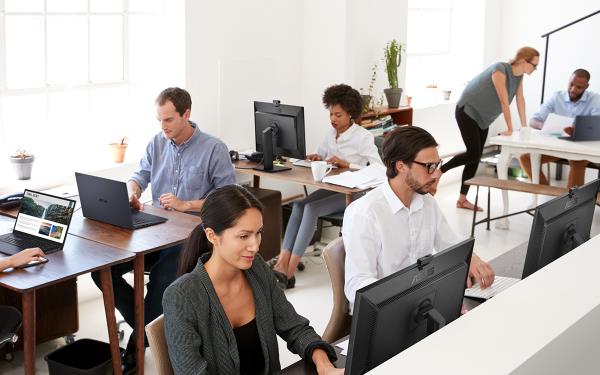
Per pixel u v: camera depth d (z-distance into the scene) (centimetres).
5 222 392
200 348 238
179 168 439
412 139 287
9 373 394
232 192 235
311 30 632
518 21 840
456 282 232
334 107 532
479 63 833
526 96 848
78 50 519
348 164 527
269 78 610
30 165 486
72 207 354
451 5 836
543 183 686
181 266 253
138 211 417
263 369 252
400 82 704
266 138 525
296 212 514
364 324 199
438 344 167
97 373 361
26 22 488
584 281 205
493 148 841
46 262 338
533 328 175
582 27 803
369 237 297
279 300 259
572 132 625
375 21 655
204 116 569
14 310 345
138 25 552
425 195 315
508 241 616
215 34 566
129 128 558
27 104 497
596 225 632
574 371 185
